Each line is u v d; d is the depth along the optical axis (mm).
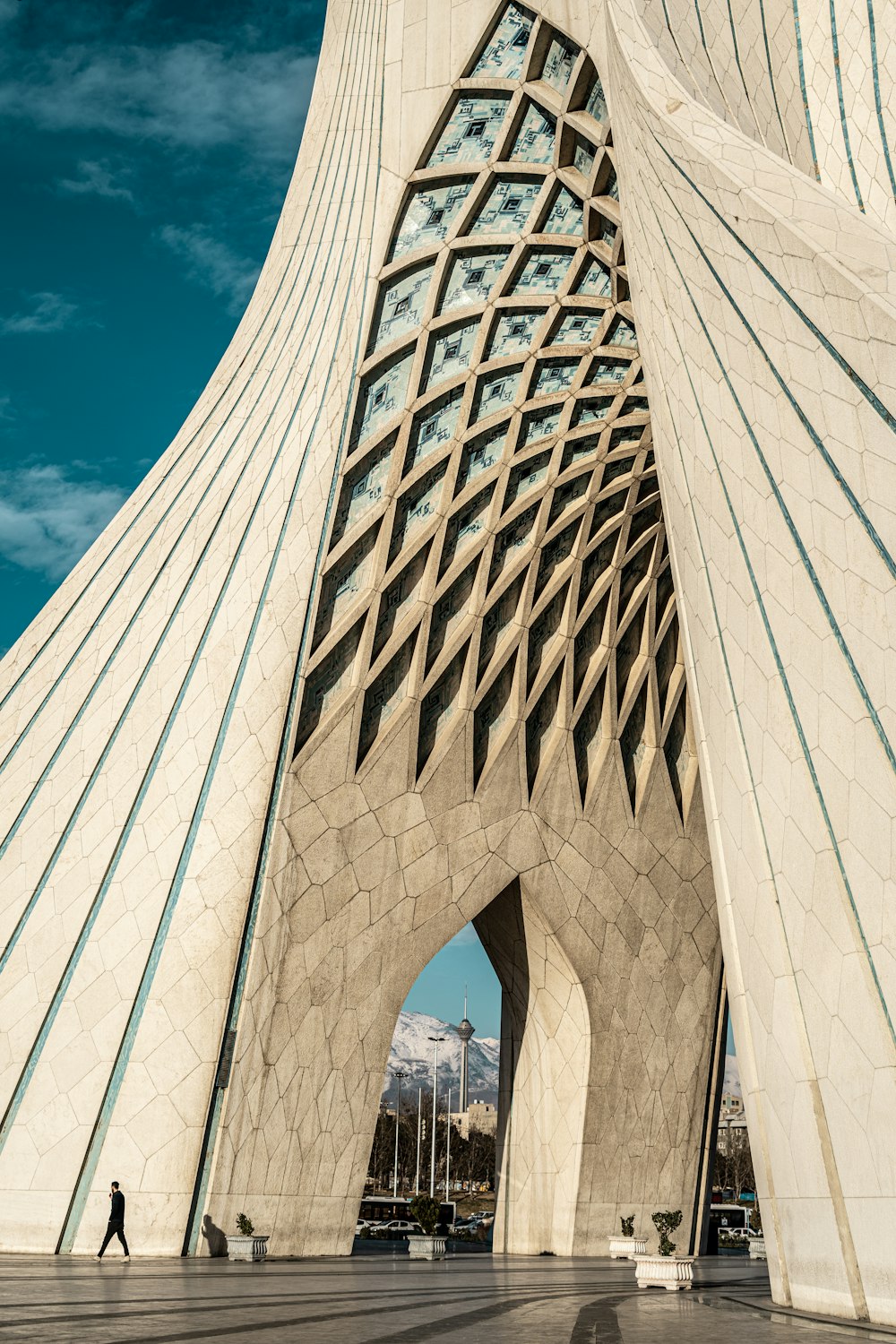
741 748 10633
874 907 8383
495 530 20516
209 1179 16500
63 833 18609
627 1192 21766
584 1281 14500
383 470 19969
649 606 23141
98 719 19422
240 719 18625
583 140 17219
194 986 17156
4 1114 16797
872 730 8445
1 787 19672
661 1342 6953
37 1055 17062
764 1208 10336
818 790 9195
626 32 13164
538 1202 21953
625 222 14523
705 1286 14930
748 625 10484
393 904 19578
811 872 9250
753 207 10086
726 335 10844
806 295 9250
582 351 19375
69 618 21500
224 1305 8969
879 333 8250
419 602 20188
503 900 22203
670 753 23938
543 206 18172
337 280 20719
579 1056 21797
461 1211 77625
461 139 18969
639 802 23031
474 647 20781
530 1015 22938
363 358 19828
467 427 19938
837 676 8914
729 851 10945
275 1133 17594
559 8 16344
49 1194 16219
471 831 20688
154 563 20719
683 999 23094
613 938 22266
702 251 11312
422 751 20344
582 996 21766
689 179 11438
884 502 8273
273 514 19766
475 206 19000
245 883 17781
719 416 11125
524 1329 7953
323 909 18656
